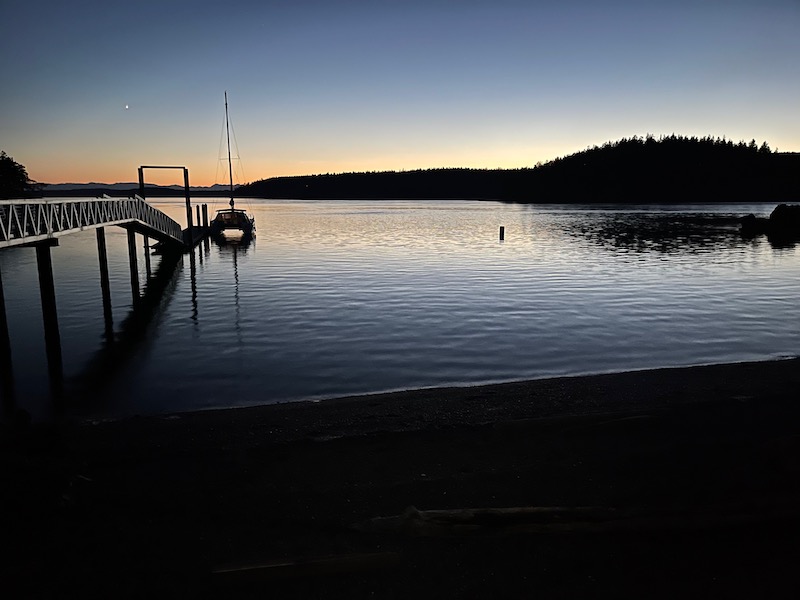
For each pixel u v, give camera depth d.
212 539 5.17
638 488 6.10
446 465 6.74
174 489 6.18
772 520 5.39
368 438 7.65
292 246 43.06
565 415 8.12
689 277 26.69
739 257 34.66
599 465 6.64
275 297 22.14
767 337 15.72
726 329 16.61
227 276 28.02
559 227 62.62
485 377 12.28
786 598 4.41
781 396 8.94
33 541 5.11
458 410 8.82
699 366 11.27
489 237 50.28
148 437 7.88
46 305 14.62
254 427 8.26
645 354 14.02
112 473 6.61
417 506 5.78
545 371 12.70
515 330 16.42
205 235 47.91
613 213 95.25
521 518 5.40
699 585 4.55
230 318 18.50
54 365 13.37
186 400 11.01
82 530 5.30
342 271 29.17
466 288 23.69
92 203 18.64
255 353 14.27
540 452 7.05
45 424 8.12
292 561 4.77
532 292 22.72
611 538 5.15
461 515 5.42
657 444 7.22
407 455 7.05
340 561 4.76
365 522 5.42
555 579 4.62
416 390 10.26
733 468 6.52
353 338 15.62
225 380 12.20
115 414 10.31
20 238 12.99
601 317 18.16
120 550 5.01
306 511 5.69
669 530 5.25
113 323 18.05
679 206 126.38
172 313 19.48
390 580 4.62
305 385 11.80
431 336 15.78
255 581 4.62
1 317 13.52
